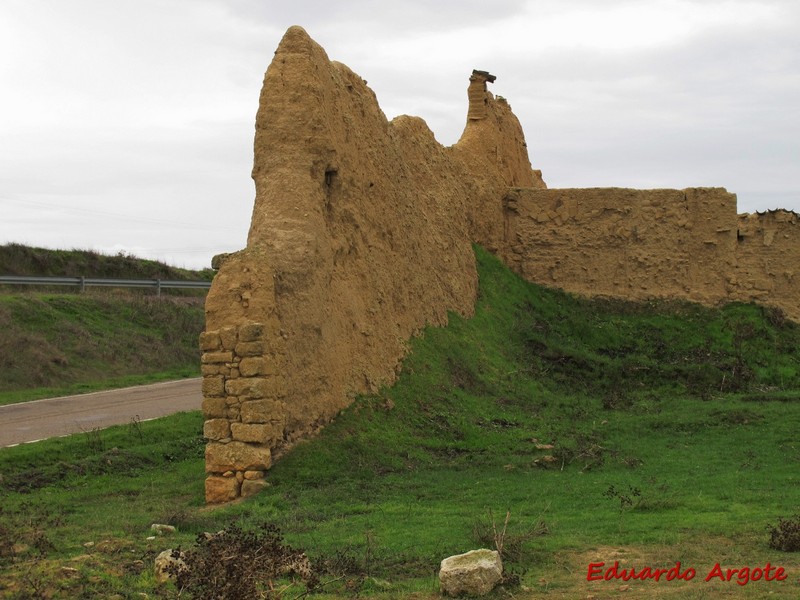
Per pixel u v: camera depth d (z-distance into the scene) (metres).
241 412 16.83
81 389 33.25
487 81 35.53
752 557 11.97
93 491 17.72
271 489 16.67
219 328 17.06
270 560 10.56
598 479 17.97
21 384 33.81
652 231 34.38
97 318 43.81
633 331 32.69
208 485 16.69
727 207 34.34
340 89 21.75
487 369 26.45
